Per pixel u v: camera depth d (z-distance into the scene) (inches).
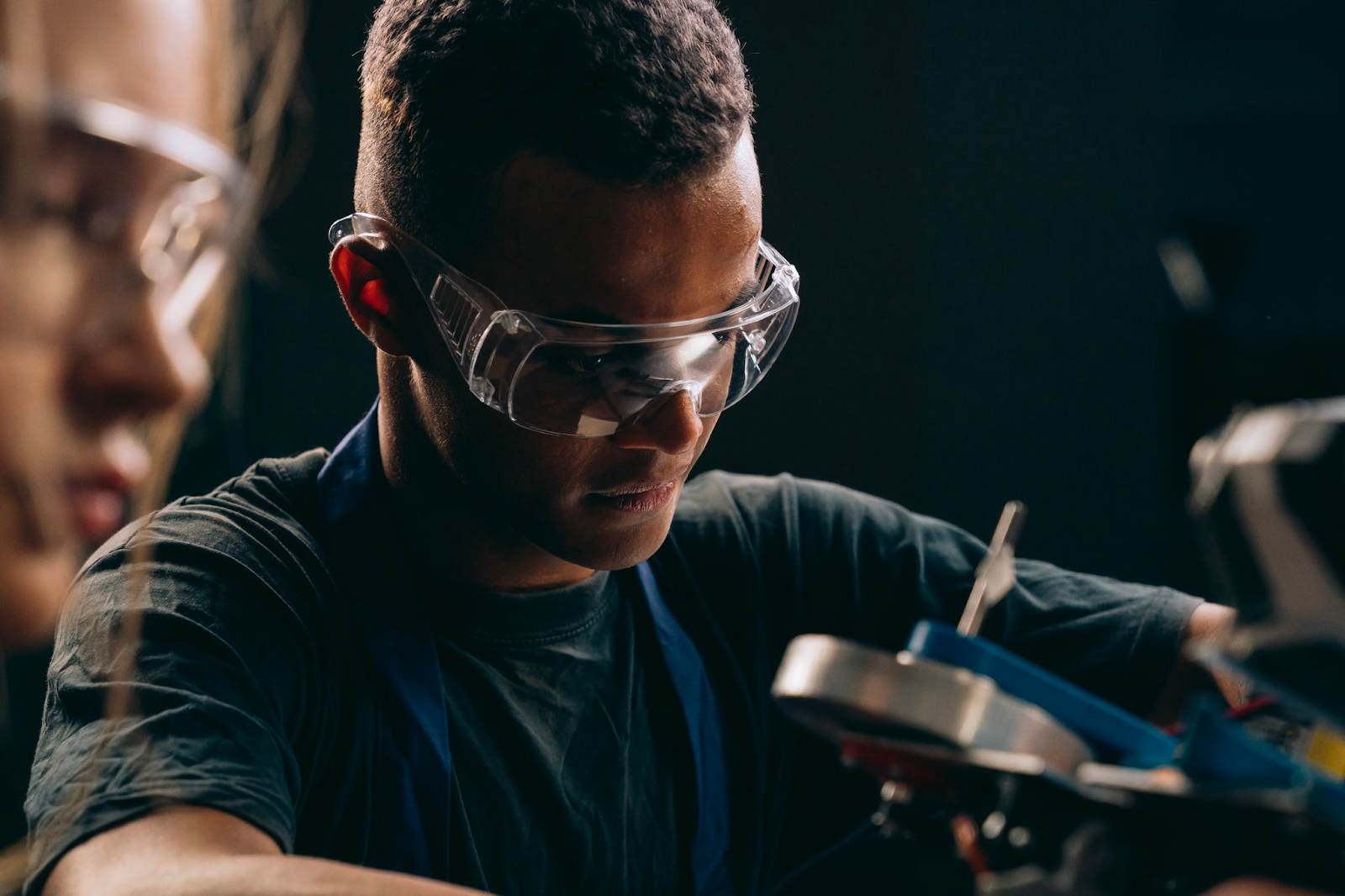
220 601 37.5
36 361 16.4
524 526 38.3
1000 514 113.7
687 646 45.6
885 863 103.2
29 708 83.0
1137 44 112.3
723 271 35.0
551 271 34.0
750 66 114.0
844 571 48.8
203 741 32.8
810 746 48.3
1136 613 44.8
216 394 106.4
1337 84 149.7
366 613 39.7
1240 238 145.3
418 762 38.8
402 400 39.8
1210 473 23.6
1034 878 24.0
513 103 33.5
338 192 110.1
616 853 42.3
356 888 26.7
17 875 32.8
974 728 23.6
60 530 16.9
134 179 17.1
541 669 42.1
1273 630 22.7
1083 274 113.3
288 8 22.6
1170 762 26.5
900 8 111.7
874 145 112.7
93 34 16.7
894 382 113.1
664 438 35.2
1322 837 21.2
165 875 27.9
